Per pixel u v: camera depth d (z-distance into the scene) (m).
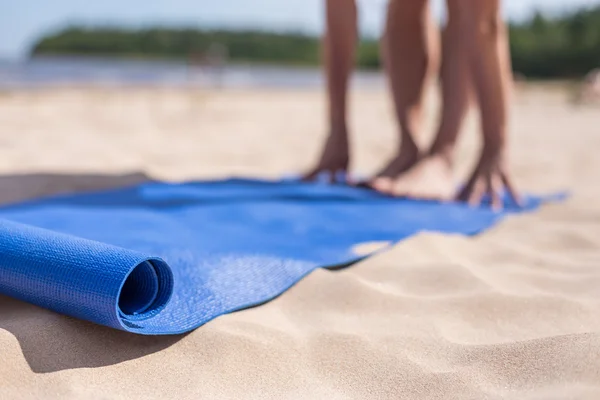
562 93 18.56
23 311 1.58
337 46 3.43
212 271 1.84
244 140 6.16
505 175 3.16
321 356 1.46
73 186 3.39
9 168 4.01
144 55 64.69
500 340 1.56
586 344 1.42
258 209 2.75
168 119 7.82
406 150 3.45
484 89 3.08
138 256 1.46
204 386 1.33
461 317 1.69
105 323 1.42
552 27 47.94
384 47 3.53
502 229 2.66
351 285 1.83
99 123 6.98
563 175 4.50
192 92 13.12
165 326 1.47
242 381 1.36
